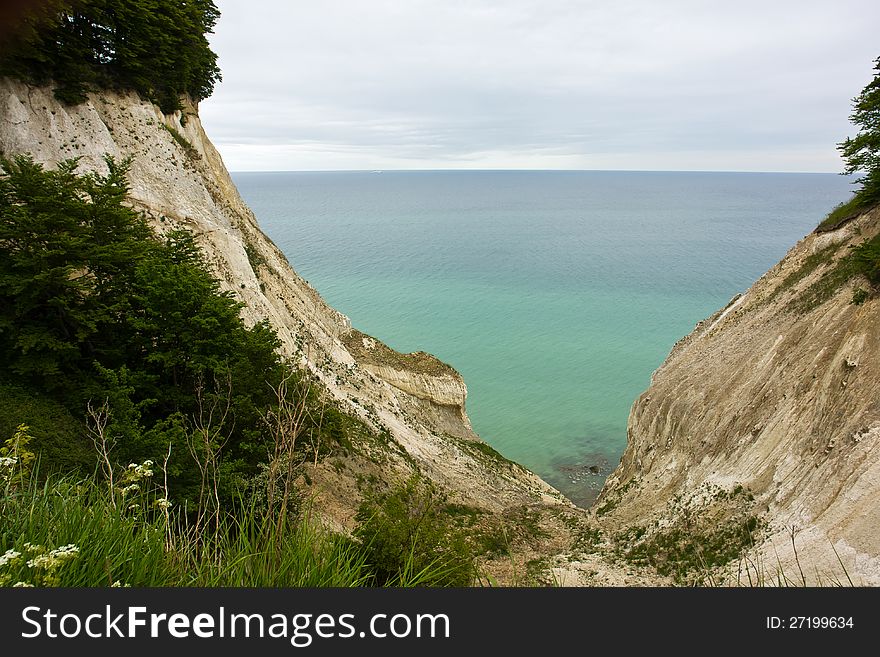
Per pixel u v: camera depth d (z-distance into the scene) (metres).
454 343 92.56
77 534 5.59
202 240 35.12
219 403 19.36
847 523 18.66
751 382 30.64
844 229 34.25
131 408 17.50
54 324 20.59
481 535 29.03
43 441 15.40
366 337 59.03
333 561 6.02
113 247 21.45
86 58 33.22
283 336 37.09
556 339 93.94
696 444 32.19
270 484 6.41
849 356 23.12
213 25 46.22
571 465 58.31
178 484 14.05
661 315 105.94
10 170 21.03
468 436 57.22
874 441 19.94
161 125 37.72
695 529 25.00
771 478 24.14
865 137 31.25
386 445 34.56
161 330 20.75
